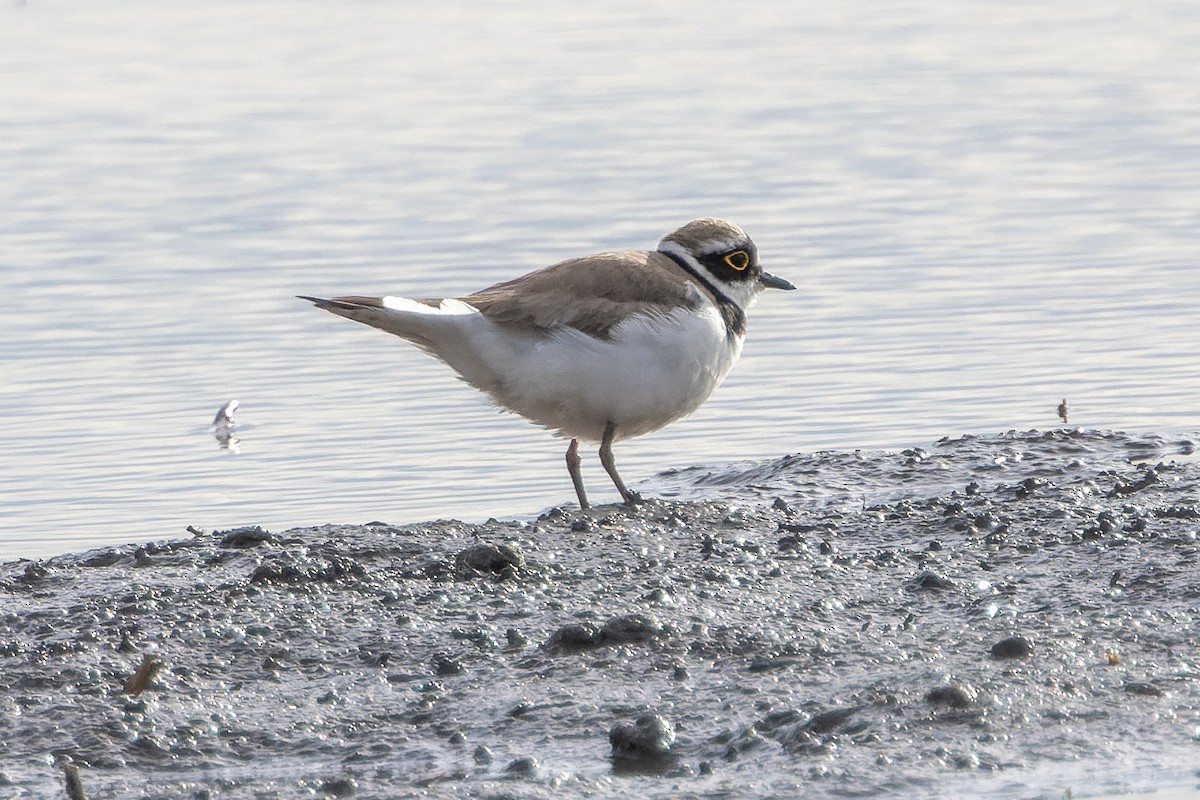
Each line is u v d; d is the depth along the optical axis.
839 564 10.45
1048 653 8.60
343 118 27.33
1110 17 35.31
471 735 8.06
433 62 31.56
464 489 13.65
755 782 7.45
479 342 11.40
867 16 36.19
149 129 26.59
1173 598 9.39
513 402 11.70
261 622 9.57
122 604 10.02
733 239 12.48
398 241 20.77
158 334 17.98
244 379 16.72
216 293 19.22
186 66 30.98
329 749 7.97
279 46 32.91
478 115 27.45
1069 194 22.48
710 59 31.77
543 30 34.88
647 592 9.92
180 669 8.93
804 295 18.81
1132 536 10.60
